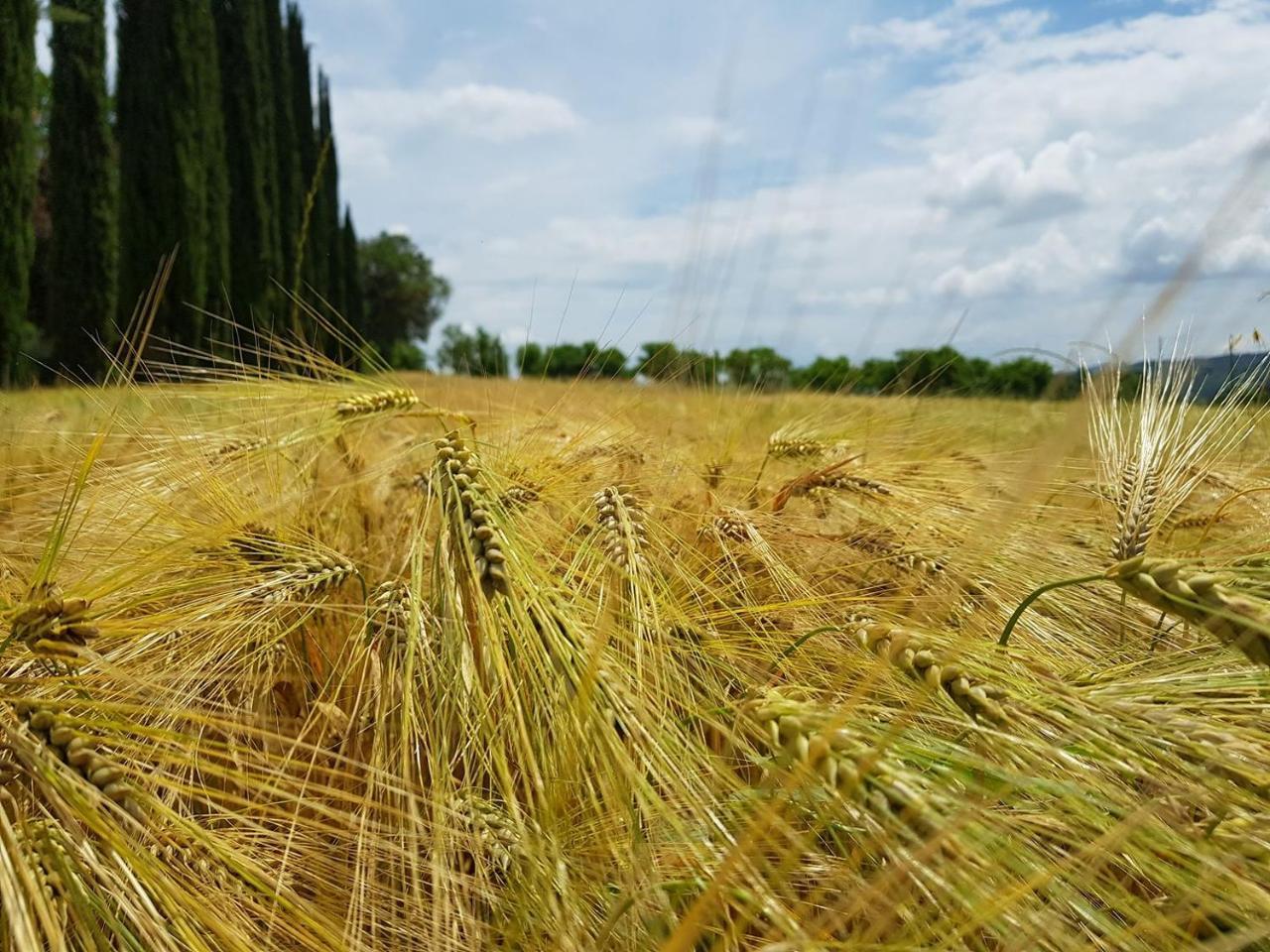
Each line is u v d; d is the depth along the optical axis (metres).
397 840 2.19
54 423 4.14
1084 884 1.58
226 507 3.29
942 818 1.45
